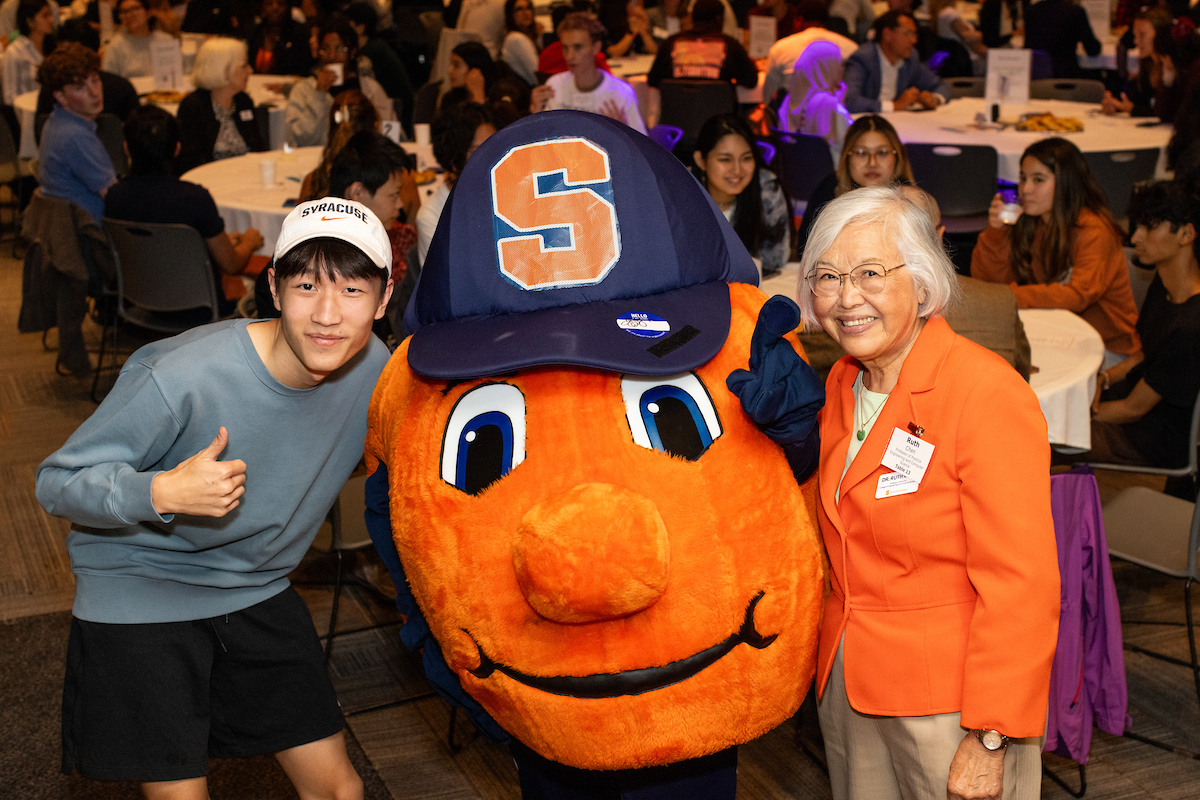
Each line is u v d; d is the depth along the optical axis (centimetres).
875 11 1030
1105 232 367
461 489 161
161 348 181
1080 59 852
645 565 142
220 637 192
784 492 164
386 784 265
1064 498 220
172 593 186
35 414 492
